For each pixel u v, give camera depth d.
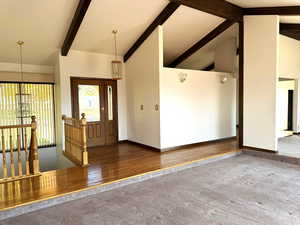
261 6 4.96
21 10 4.04
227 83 6.59
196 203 2.88
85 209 2.78
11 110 5.80
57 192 3.03
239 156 5.23
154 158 4.68
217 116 6.40
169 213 2.64
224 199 2.98
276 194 3.12
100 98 6.11
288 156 4.67
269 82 5.00
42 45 5.20
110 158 4.74
